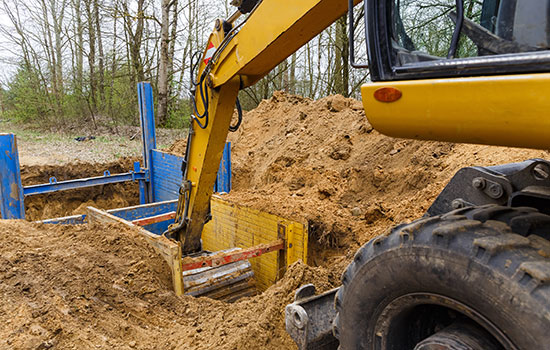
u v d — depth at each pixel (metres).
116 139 14.84
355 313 1.84
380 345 1.76
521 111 1.35
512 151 5.84
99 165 10.64
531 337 1.23
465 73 1.52
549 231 1.56
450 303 1.48
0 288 3.77
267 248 5.14
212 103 4.12
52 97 18.69
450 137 1.63
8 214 6.93
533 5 1.50
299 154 9.93
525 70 1.36
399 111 1.69
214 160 4.46
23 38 19.33
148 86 9.05
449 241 1.46
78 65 21.81
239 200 6.47
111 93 19.19
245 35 3.39
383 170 7.72
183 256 4.91
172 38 19.03
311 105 11.81
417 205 5.84
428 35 1.83
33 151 11.88
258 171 10.62
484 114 1.44
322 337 2.26
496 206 1.79
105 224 5.32
